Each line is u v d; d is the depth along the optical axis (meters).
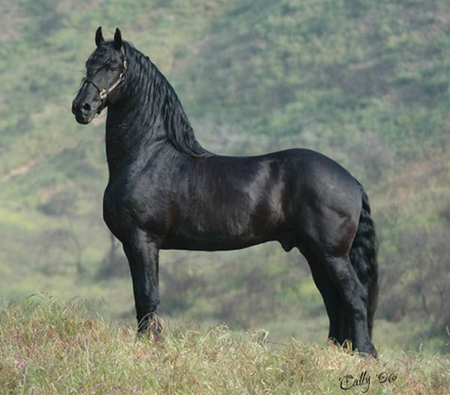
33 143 59.75
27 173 56.06
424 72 59.66
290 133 55.44
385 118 54.09
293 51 68.12
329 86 61.69
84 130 60.56
